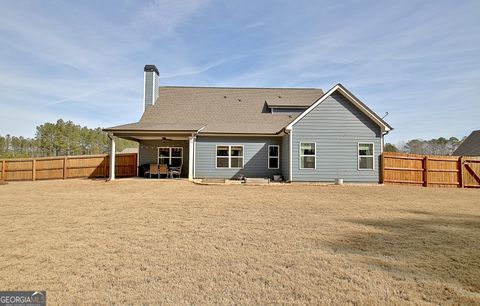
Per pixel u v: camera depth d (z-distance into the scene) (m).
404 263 4.07
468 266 3.97
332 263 4.05
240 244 4.91
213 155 18.23
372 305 2.93
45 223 6.42
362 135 16.12
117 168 20.72
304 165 15.98
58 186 14.36
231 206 8.72
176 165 19.48
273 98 23.14
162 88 23.70
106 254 4.38
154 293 3.13
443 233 5.73
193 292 3.16
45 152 58.84
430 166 16.56
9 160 19.66
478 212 8.12
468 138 30.33
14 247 4.70
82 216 7.19
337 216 7.34
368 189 13.67
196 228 6.01
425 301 3.01
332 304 2.94
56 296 3.06
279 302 2.96
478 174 16.62
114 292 3.15
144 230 5.83
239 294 3.12
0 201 9.58
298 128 16.02
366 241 5.14
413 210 8.35
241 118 20.77
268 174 18.33
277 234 5.57
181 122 19.89
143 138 18.77
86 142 64.94
